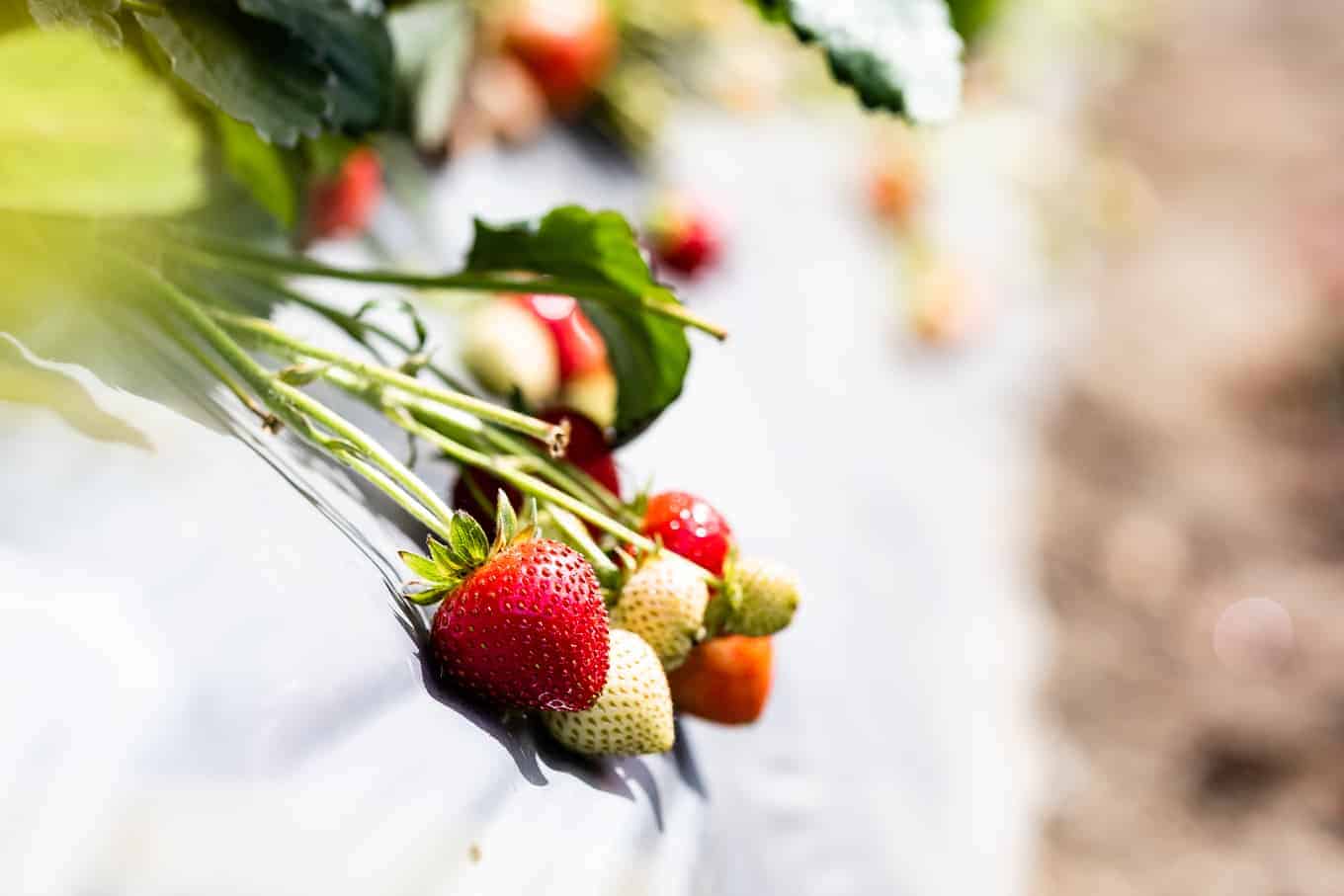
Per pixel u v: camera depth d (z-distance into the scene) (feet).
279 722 1.45
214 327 1.70
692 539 1.78
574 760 1.71
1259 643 6.44
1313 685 6.21
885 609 3.69
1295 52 13.34
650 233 3.91
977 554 4.54
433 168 3.21
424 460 2.06
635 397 1.92
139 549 1.46
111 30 1.65
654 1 4.15
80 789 1.36
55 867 1.34
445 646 1.61
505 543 1.63
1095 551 6.75
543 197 3.59
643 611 1.71
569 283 1.87
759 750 2.56
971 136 6.47
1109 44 9.89
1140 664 6.15
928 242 5.50
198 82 1.74
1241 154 11.12
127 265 1.69
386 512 1.77
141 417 1.54
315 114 1.79
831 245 4.99
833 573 3.41
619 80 4.09
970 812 3.55
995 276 6.25
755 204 4.69
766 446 3.54
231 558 1.50
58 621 1.40
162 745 1.40
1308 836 5.34
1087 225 7.07
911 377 5.06
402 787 1.50
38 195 1.43
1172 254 9.62
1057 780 5.30
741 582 1.76
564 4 3.62
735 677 1.82
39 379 1.52
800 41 1.90
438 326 2.48
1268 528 7.28
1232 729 5.81
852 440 4.13
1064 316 7.34
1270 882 5.09
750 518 3.12
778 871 2.46
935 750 3.55
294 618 1.50
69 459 1.48
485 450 1.81
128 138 1.41
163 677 1.41
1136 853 5.09
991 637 4.29
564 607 1.62
